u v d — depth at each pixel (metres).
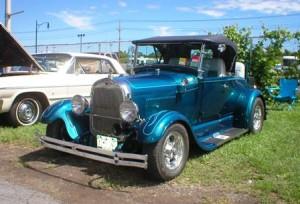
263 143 7.45
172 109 6.23
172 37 7.11
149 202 4.79
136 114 5.34
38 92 8.83
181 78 6.41
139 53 7.39
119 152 5.20
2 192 5.04
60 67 9.57
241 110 8.09
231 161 6.29
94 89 5.78
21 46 8.66
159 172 5.29
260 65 12.80
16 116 8.54
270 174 5.70
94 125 5.83
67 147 5.75
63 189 5.17
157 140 5.17
